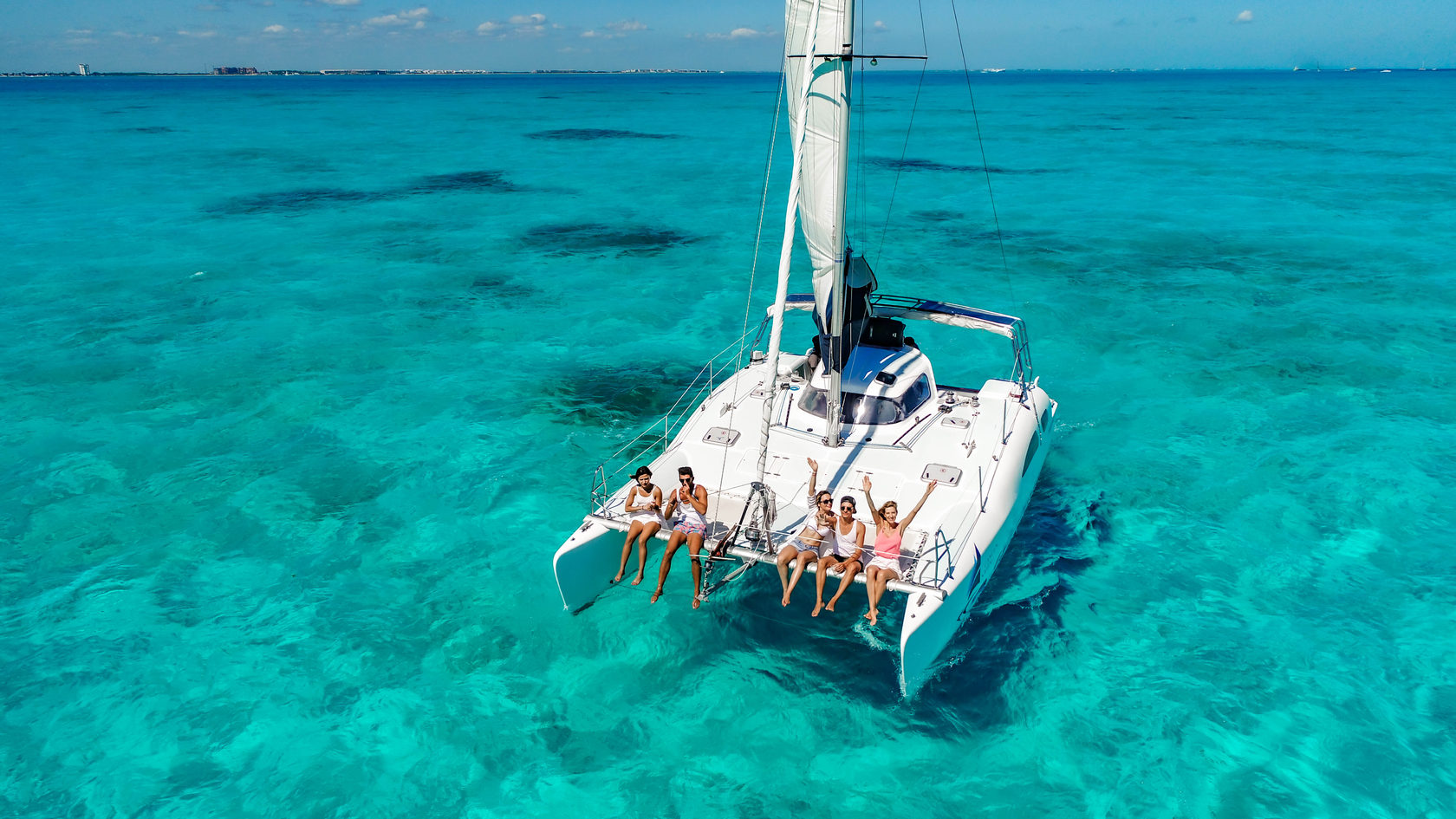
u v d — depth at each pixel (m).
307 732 6.21
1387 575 7.91
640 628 7.30
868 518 6.85
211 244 22.02
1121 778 5.75
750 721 6.32
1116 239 21.86
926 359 8.48
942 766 5.90
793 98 6.95
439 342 14.86
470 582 8.10
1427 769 5.75
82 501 9.45
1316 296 16.78
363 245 22.00
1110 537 8.62
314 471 10.23
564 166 37.19
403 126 59.91
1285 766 5.80
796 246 21.91
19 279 18.45
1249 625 7.27
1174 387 12.54
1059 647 7.00
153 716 6.35
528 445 10.98
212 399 12.33
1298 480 9.69
